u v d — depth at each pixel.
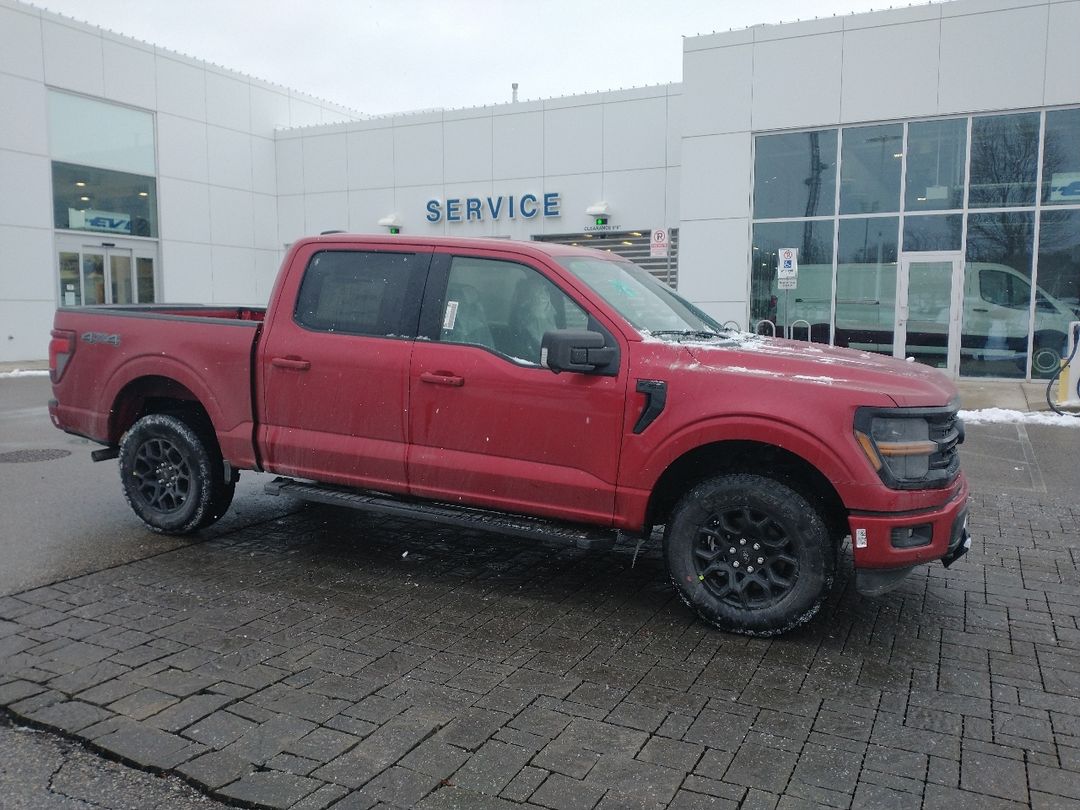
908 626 4.75
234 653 4.30
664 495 4.90
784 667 4.21
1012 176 15.86
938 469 4.44
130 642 4.42
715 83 17.59
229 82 24.56
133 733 3.51
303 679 4.02
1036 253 15.88
